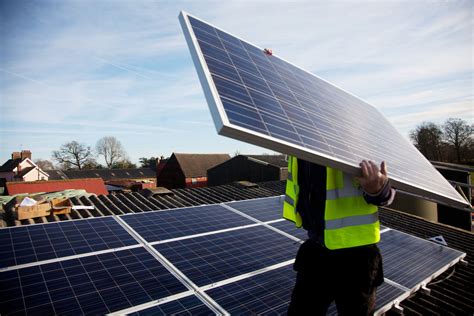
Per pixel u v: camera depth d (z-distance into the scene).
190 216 7.71
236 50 3.67
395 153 4.14
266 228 7.10
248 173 36.81
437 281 6.36
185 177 54.91
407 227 10.55
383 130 5.07
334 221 2.53
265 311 3.83
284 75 4.07
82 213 8.70
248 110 2.47
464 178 15.47
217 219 7.61
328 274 2.66
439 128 62.50
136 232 6.25
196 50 2.86
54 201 8.65
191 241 5.96
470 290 6.13
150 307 3.71
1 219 7.75
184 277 4.47
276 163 37.53
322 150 2.50
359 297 2.48
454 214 15.88
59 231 6.02
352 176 2.62
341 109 4.42
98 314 3.51
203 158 60.78
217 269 4.84
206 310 3.72
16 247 5.12
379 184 2.28
